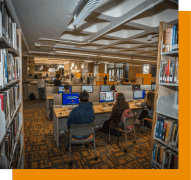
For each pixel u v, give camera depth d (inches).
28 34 166.6
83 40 204.7
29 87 303.1
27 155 96.6
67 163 88.5
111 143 116.2
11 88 51.8
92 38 190.4
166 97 63.7
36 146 108.9
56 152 100.9
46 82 418.3
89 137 89.9
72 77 632.4
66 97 128.7
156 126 63.1
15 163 57.1
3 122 36.8
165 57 60.7
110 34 180.5
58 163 88.4
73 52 299.0
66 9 100.5
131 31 182.9
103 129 120.1
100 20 144.9
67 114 108.7
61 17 115.7
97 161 91.4
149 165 66.4
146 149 107.7
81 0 85.0
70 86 195.2
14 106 56.6
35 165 85.8
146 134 135.5
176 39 51.3
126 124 102.3
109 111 122.3
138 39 207.9
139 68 527.8
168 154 56.4
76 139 87.4
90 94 145.6
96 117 145.6
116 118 106.6
